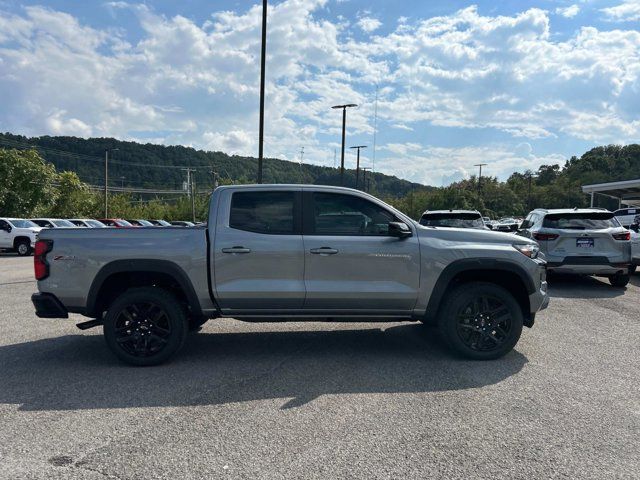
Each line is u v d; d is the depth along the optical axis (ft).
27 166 147.95
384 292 17.21
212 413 12.80
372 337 20.97
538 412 12.80
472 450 10.72
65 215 171.32
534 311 17.83
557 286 35.09
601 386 14.75
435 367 16.70
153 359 16.85
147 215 215.92
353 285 17.20
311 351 18.79
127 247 16.90
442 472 9.80
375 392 14.33
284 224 17.47
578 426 11.94
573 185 359.87
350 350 18.92
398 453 10.59
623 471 9.83
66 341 20.48
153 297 16.81
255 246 17.04
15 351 18.92
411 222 17.84
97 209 188.44
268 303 17.17
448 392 14.29
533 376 15.69
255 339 20.67
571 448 10.81
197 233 17.21
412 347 19.31
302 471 9.84
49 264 17.02
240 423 12.16
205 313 17.34
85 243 16.96
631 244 33.47
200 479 9.55
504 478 9.58
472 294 17.25
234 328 22.74
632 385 14.84
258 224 17.46
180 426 12.00
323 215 17.63
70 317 25.48
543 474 9.72
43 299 17.01
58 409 13.11
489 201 351.67
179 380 15.48
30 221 78.79
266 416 12.59
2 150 146.61
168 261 16.88
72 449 10.82
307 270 17.15
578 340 20.18
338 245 17.16
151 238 17.02
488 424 12.06
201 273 16.97
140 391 14.49
